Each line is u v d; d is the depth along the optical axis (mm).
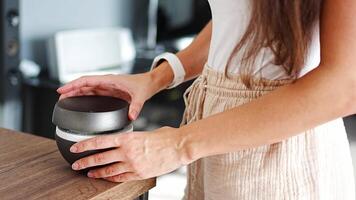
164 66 980
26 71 2396
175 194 2318
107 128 738
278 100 700
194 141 707
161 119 2811
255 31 756
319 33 729
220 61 836
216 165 847
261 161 806
